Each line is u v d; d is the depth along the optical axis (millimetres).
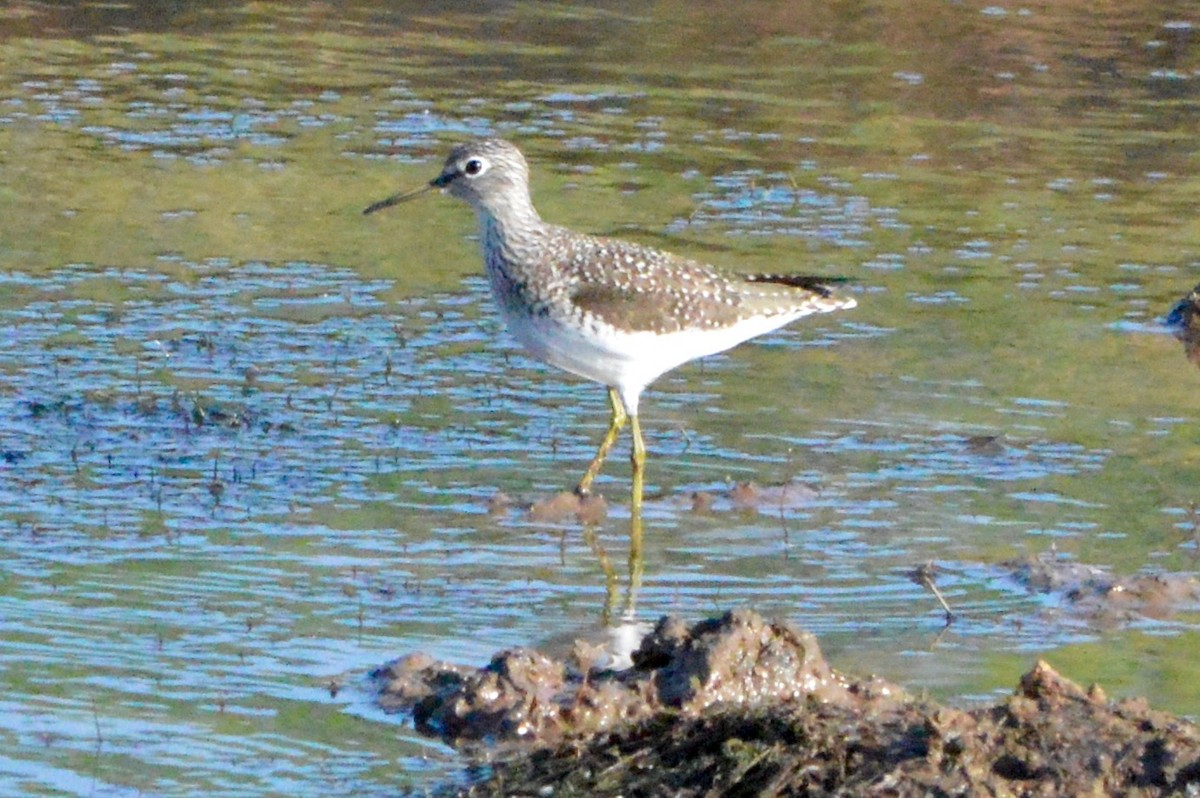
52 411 14695
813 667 10312
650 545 12812
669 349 13836
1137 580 12164
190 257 18578
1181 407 15508
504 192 14023
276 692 10555
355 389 15508
